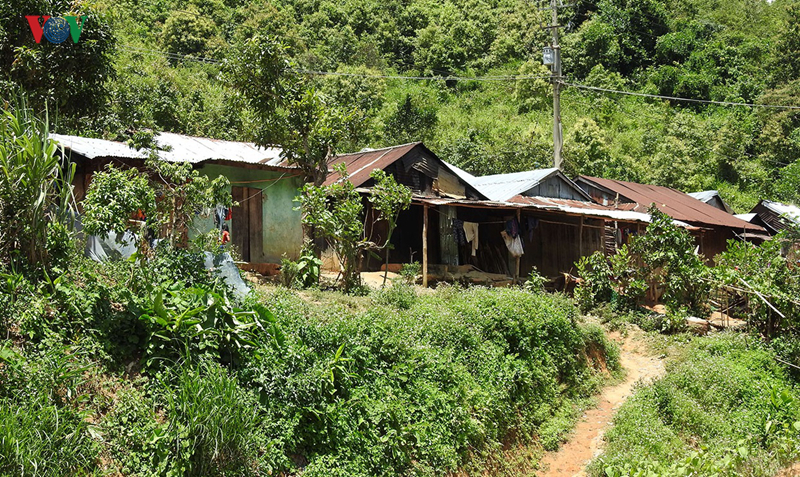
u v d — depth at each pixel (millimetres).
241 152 17250
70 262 8875
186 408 7023
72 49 14820
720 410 12234
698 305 18516
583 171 37500
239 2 53375
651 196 29031
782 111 48281
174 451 6844
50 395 6605
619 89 55312
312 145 15023
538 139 38969
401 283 15211
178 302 8453
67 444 6223
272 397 8180
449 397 10281
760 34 67938
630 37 61125
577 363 14273
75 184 13555
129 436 6848
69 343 7496
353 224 14258
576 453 11688
